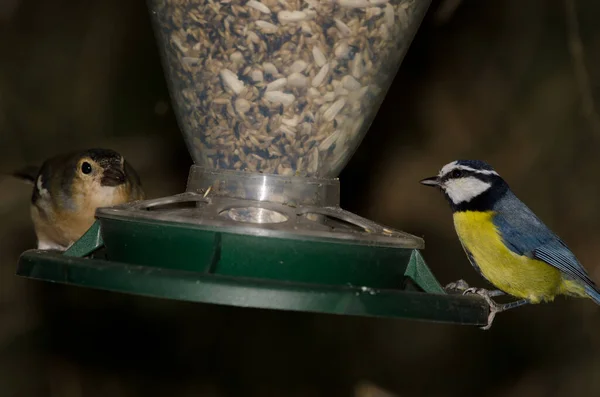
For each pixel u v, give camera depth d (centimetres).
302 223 646
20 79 1365
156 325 1359
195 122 708
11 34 1375
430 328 1357
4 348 1314
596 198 1336
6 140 1336
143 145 1349
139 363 1342
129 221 630
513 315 1345
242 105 692
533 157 1354
